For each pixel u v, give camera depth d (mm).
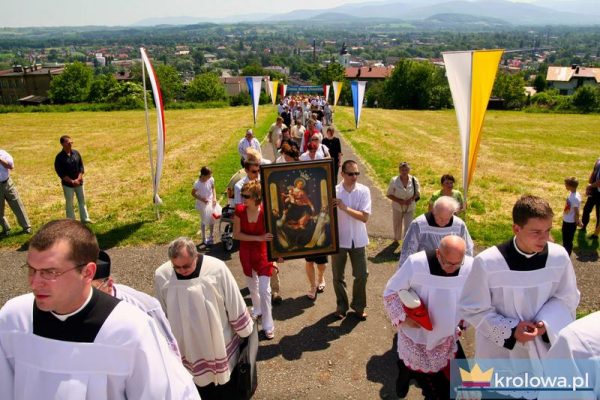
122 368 1863
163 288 3732
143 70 9148
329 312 5941
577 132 31547
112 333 1851
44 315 1862
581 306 6273
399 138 25078
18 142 26516
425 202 11430
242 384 4141
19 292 6805
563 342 2027
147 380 1905
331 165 4984
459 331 4102
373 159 17484
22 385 1866
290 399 4367
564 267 3029
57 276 1761
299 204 5020
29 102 90062
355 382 4598
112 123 36594
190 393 2131
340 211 5344
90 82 90688
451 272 3539
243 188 4988
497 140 26734
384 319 5762
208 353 3818
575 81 109625
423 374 3848
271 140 13609
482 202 11977
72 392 1798
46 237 1772
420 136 26797
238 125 31922
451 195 6711
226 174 14547
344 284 5688
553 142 25953
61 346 1827
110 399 1891
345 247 5414
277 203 4988
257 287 5359
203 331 3740
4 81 101438
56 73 101812
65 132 31078
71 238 1802
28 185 14844
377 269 7316
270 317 5332
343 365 4863
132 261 7758
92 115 44688
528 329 2914
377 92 77625
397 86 68688
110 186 14164
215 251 8047
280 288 6664
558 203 12320
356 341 5281
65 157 9305
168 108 54094
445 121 38156
